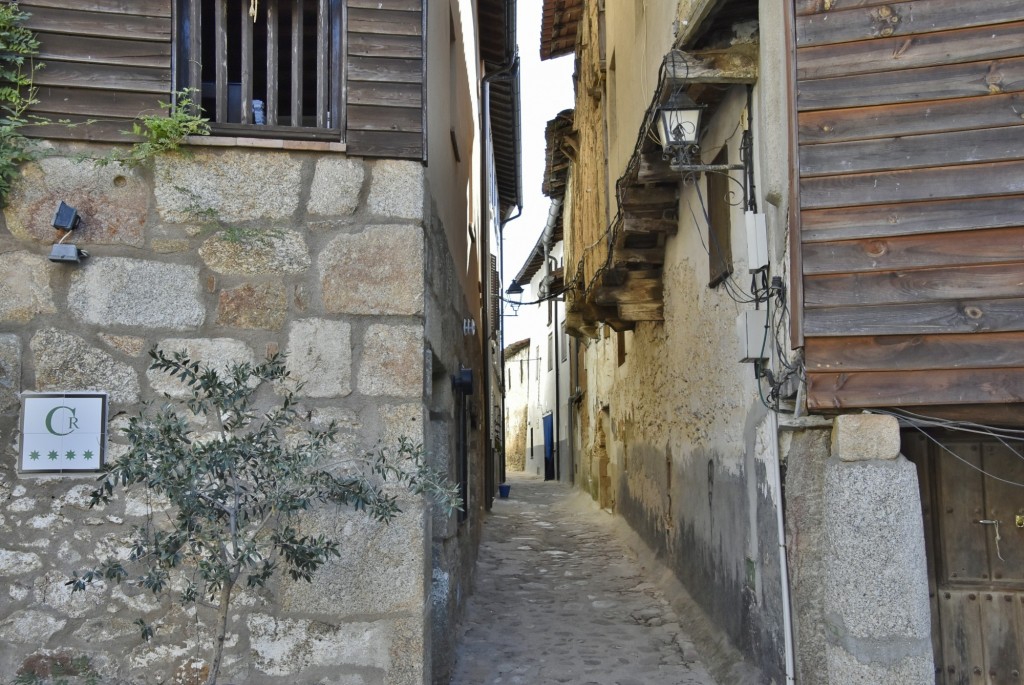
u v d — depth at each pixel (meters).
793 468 4.44
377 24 4.39
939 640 4.50
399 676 4.06
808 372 4.14
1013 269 4.09
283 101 4.85
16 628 3.91
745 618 5.60
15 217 4.07
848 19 4.32
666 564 8.96
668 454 8.90
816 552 4.40
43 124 4.11
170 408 3.96
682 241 7.90
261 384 4.11
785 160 4.50
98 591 3.96
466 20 8.84
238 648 4.01
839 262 4.18
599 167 10.67
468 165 9.23
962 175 4.16
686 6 5.61
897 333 4.12
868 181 4.22
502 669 6.11
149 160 4.17
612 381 14.03
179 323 4.12
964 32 4.23
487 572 9.45
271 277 4.20
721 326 6.32
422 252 4.29
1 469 3.96
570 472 21.86
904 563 3.99
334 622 4.07
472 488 8.61
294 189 4.25
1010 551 4.51
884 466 4.05
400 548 4.12
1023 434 4.20
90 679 3.88
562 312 23.33
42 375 4.03
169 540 3.21
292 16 4.43
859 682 3.96
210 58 4.56
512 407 37.59
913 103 4.23
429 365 4.68
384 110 4.34
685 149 5.43
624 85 8.80
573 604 8.05
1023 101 4.16
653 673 6.04
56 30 4.16
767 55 4.64
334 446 4.14
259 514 3.63
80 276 4.09
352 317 4.22
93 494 3.21
